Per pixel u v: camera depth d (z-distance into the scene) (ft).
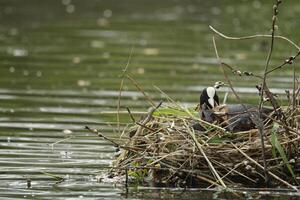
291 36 82.79
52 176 38.45
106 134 46.24
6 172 39.09
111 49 77.46
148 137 38.73
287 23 91.09
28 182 37.32
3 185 37.17
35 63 70.33
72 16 97.91
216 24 91.97
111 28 89.66
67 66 69.31
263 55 73.77
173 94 58.34
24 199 35.12
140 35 85.25
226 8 104.63
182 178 37.68
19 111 52.37
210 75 65.16
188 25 91.45
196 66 69.05
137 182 37.83
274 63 69.46
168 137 38.34
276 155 37.78
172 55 74.18
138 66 69.56
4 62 70.54
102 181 38.01
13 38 82.69
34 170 39.47
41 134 46.29
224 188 36.63
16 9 101.91
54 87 60.64
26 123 48.98
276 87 58.75
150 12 101.91
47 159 41.32
